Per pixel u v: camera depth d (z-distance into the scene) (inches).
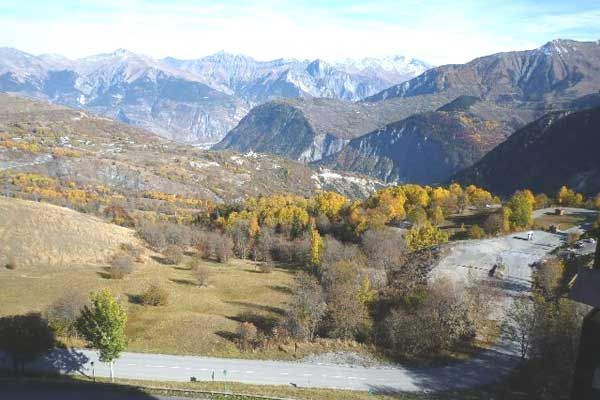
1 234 4003.4
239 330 2642.7
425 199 5664.4
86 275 3732.8
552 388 2032.5
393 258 3784.5
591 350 351.3
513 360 2374.5
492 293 2923.2
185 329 2733.8
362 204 5787.4
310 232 5054.1
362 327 2696.9
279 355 2421.3
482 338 2578.7
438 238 4288.9
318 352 2450.8
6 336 2062.0
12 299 3021.7
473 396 2018.9
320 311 2694.4
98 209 7332.7
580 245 3914.9
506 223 4702.3
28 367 2161.7
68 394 1831.9
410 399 1968.5
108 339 2057.1
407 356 2423.7
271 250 5068.9
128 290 3467.0
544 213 5565.9
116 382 1987.0
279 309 3275.1
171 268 4333.2
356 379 2176.4
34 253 3946.9
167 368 2236.7
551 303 2468.0
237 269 4490.7
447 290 2696.9
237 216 5782.5
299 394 1930.4
